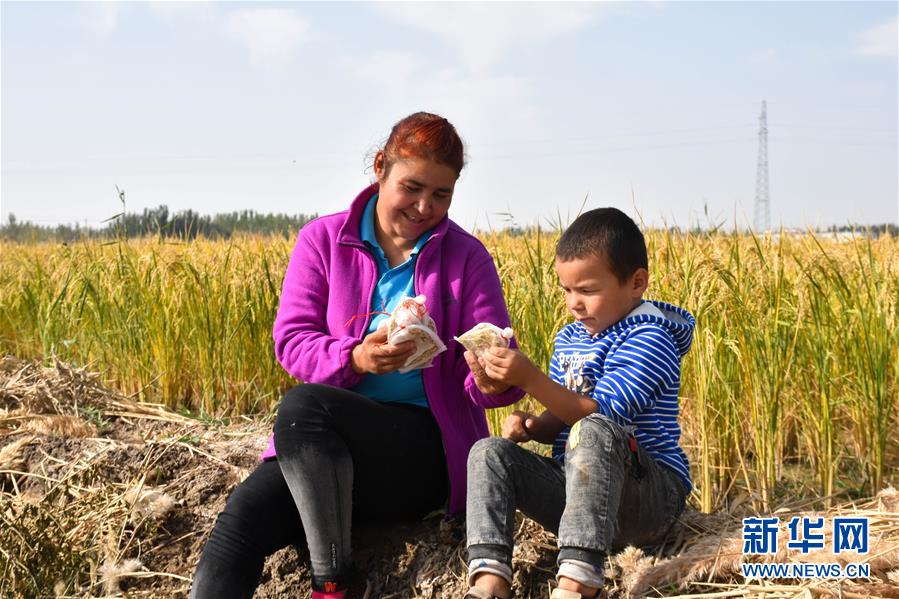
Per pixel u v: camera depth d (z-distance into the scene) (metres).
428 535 3.21
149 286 6.36
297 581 3.20
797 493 3.94
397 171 2.95
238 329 5.83
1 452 4.07
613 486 2.55
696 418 4.31
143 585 3.30
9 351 7.39
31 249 10.02
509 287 5.16
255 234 8.05
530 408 4.54
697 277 4.48
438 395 3.06
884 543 2.79
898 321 4.44
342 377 2.91
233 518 2.86
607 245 2.85
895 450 4.31
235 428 5.06
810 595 2.56
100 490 3.58
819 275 4.90
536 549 3.07
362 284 3.13
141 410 5.21
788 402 4.30
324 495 2.79
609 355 2.88
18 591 3.03
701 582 2.80
